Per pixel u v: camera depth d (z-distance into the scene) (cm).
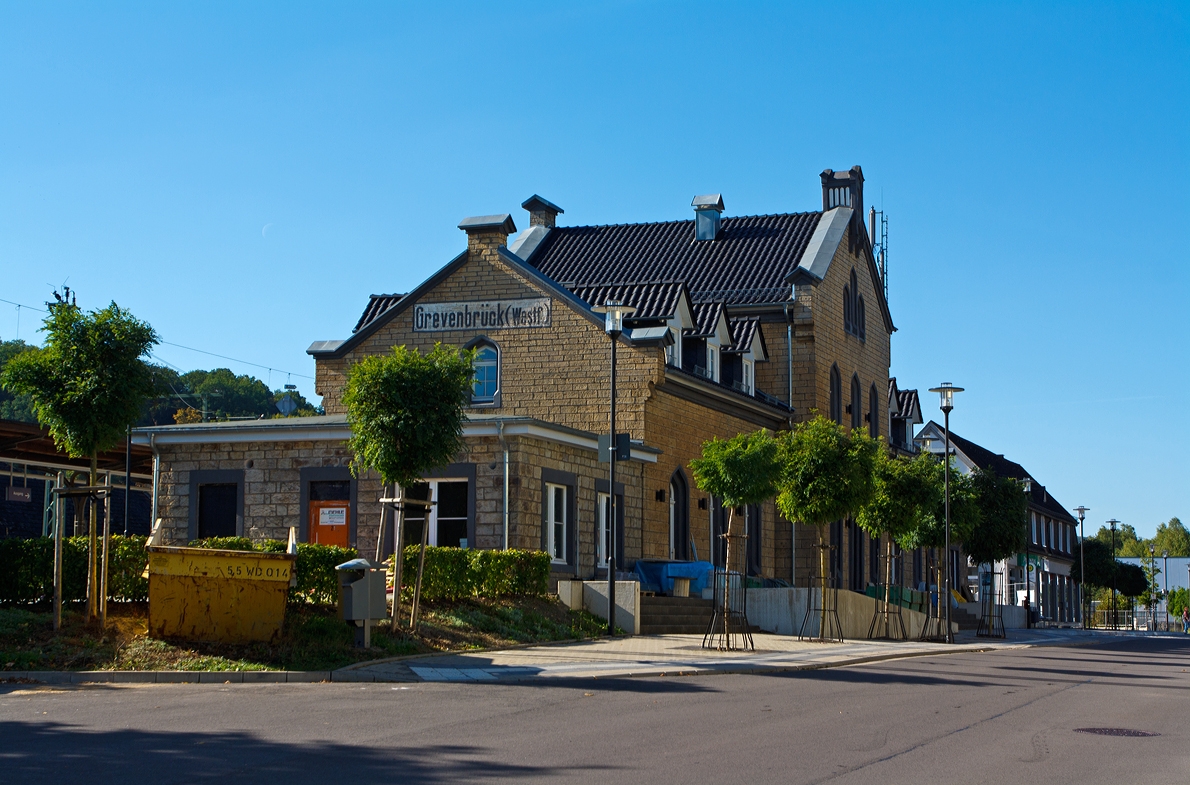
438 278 3347
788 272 4216
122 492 4162
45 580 1883
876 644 2712
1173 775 991
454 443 1977
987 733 1224
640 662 1869
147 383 1848
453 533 2631
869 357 4844
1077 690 1781
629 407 3117
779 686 1656
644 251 4488
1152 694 1752
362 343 3425
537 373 3212
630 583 2509
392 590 2081
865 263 4838
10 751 1010
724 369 3884
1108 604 8738
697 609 2780
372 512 2694
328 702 1349
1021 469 8150
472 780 902
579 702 1387
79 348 1784
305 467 2744
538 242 4581
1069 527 8544
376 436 1925
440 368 1962
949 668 2139
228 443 2805
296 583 1889
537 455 2661
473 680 1591
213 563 1684
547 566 2466
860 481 2695
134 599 1925
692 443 3397
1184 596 8619
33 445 2983
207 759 979
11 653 1611
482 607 2245
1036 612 5603
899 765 1005
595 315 3167
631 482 3062
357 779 901
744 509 3709
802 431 2752
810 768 980
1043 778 962
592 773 939
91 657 1623
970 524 3566
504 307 3272
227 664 1614
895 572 4944
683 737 1132
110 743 1052
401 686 1529
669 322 3438
